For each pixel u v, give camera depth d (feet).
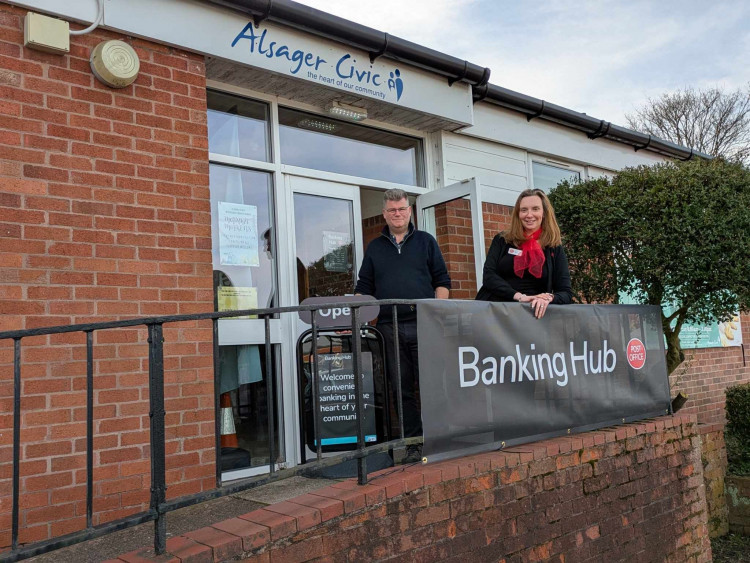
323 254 17.37
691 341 27.35
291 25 15.16
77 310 11.63
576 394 13.65
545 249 14.24
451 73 18.67
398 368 10.87
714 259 16.05
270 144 16.63
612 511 13.51
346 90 16.47
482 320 11.89
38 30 11.46
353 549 9.34
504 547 11.32
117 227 12.29
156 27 13.09
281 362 15.87
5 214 11.06
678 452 15.52
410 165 20.13
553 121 23.06
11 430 10.71
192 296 13.12
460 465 10.89
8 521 10.55
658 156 27.71
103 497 11.50
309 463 9.43
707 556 15.76
